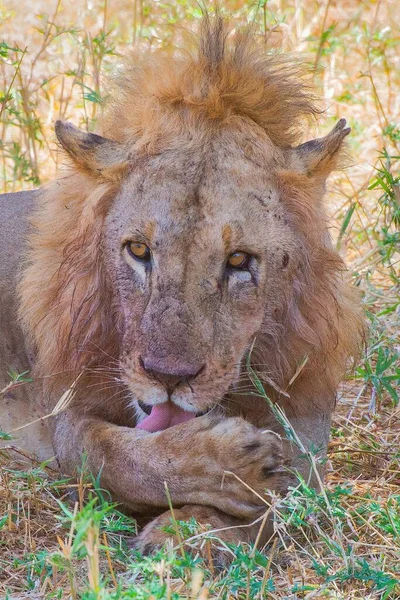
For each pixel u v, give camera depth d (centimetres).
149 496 745
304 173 786
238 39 827
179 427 738
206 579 660
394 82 1870
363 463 923
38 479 821
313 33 1895
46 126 1672
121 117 820
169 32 1596
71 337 805
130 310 758
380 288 1279
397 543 725
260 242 754
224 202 745
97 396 813
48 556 639
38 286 833
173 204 743
